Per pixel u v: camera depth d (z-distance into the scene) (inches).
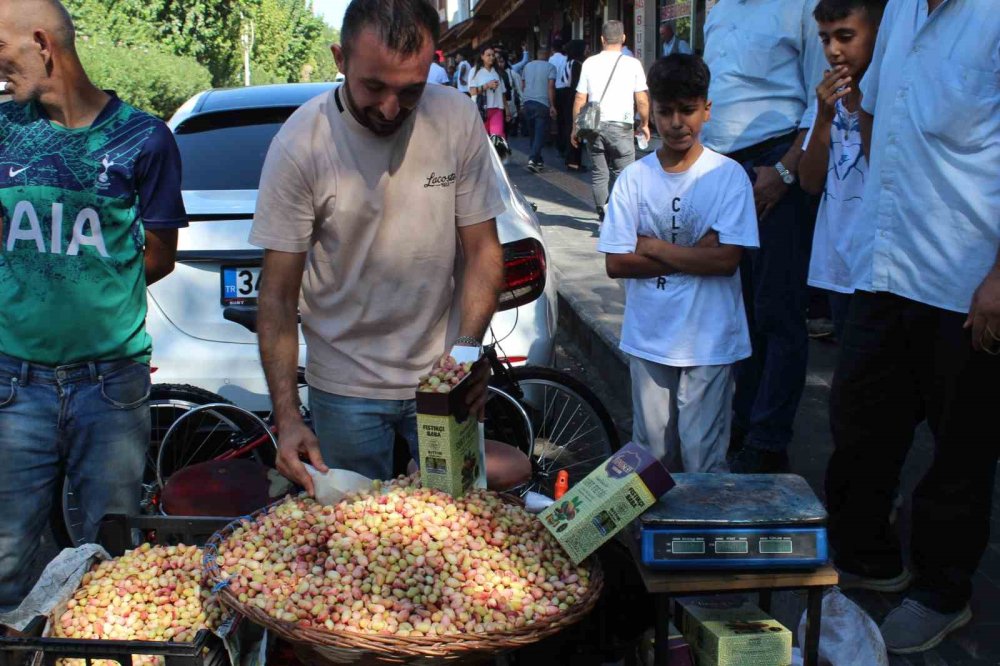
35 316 112.0
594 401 173.5
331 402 114.9
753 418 167.8
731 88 171.3
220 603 89.7
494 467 127.2
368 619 80.7
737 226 136.9
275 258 105.3
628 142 382.9
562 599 85.3
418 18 91.7
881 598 134.1
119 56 533.0
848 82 146.4
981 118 110.9
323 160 103.0
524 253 174.4
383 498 93.9
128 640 84.9
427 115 105.3
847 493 133.9
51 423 115.3
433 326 113.7
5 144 111.4
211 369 163.2
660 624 91.4
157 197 115.2
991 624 127.5
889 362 125.9
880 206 121.5
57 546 157.9
